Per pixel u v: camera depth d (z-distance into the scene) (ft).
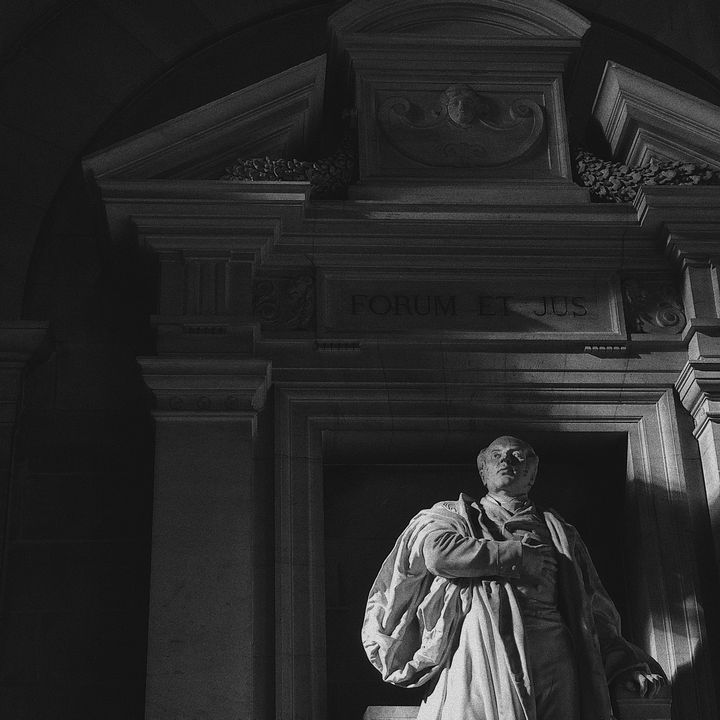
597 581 31.76
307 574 32.60
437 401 34.63
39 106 38.68
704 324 34.76
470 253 35.65
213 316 33.96
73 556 33.78
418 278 35.50
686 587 33.04
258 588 32.35
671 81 41.09
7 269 36.42
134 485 34.53
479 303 35.40
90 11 39.91
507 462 32.22
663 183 36.09
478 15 37.70
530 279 35.70
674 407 34.96
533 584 30.73
